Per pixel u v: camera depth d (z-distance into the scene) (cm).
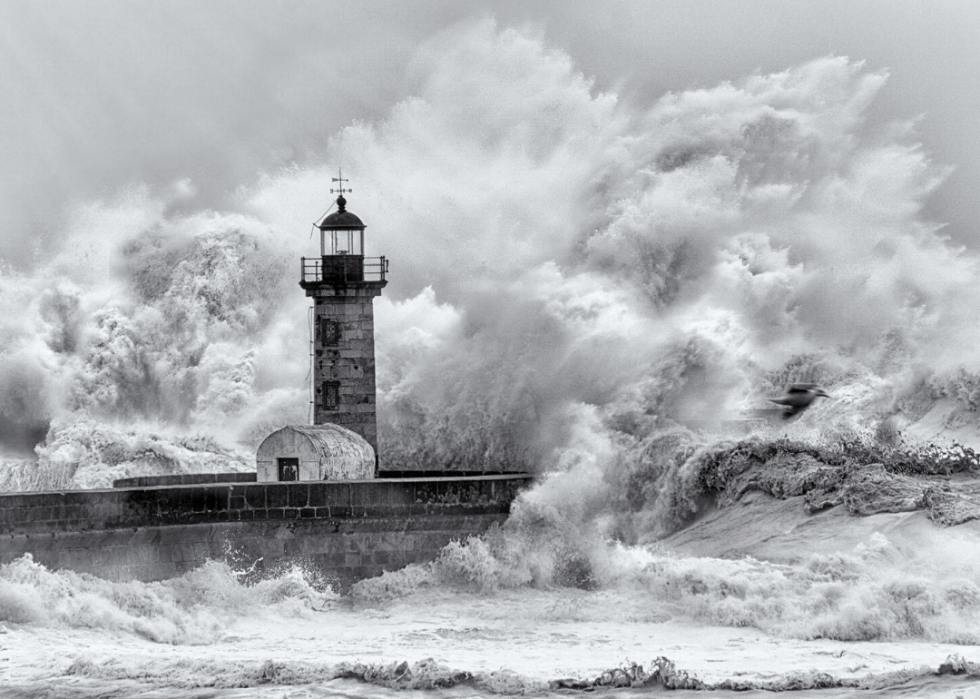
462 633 7381
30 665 6656
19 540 7612
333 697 6141
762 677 6266
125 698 6162
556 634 7306
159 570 7894
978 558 7562
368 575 8188
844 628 7112
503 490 8444
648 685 6212
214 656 6838
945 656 6625
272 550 8094
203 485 8081
